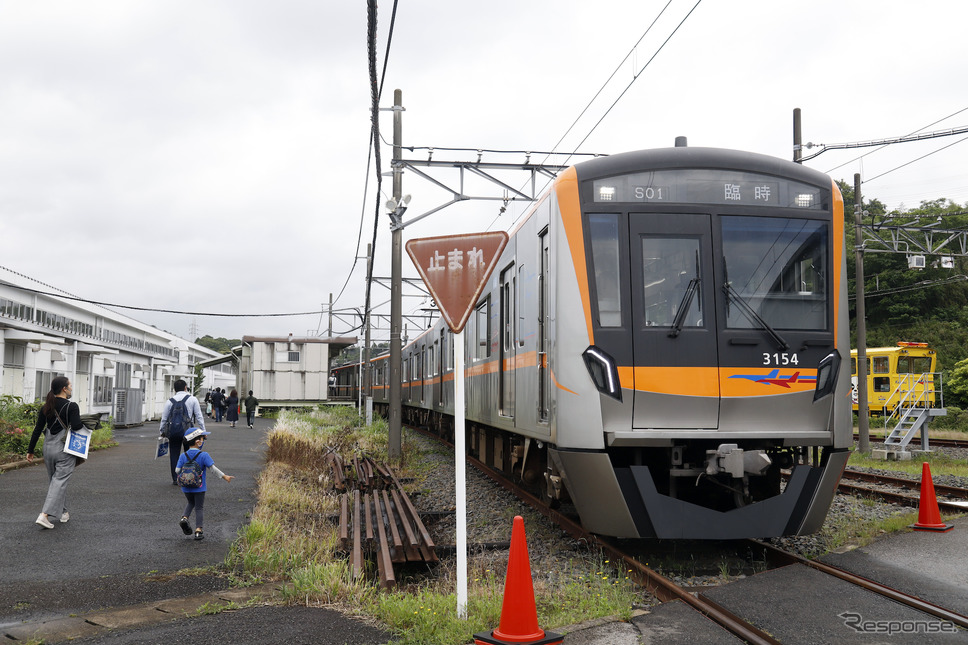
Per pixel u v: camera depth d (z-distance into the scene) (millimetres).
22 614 5367
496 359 10758
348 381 44938
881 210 46969
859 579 5676
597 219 6953
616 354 6711
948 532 7594
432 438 22359
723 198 7035
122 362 30766
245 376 40438
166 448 11664
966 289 50469
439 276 5125
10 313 20547
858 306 19188
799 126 17484
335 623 5082
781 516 6598
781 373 6785
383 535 7719
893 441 19562
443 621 4938
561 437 6797
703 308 6820
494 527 8836
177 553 7230
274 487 10859
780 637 4508
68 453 8211
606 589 5668
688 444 6809
